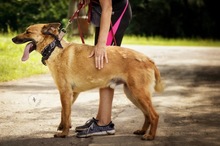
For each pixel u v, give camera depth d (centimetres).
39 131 572
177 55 1797
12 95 809
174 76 1136
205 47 2559
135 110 711
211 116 684
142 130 562
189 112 710
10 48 1372
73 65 540
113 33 561
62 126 567
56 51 543
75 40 1767
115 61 536
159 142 531
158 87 546
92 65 538
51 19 2998
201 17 3716
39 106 724
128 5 576
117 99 805
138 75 529
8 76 995
